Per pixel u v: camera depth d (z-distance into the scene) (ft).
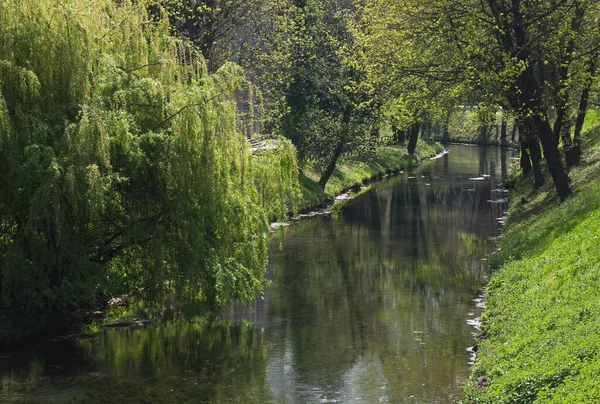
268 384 59.88
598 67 123.34
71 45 68.28
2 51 66.44
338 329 75.56
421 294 88.79
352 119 183.62
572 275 65.67
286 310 83.41
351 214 154.30
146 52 75.05
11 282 68.23
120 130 68.13
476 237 122.93
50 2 68.59
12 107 66.64
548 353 51.29
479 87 106.52
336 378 61.31
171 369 63.62
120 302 85.20
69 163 65.05
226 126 72.79
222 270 73.15
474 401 52.03
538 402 44.98
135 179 70.59
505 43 107.14
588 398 41.73
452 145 363.15
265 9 146.41
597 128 163.43
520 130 130.31
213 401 56.29
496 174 226.79
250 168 78.54
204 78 74.74
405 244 119.44
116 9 77.77
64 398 55.88
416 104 114.42
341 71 183.42
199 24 132.98
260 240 79.05
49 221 65.00
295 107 174.29
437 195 179.52
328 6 203.72
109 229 73.31
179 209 71.20
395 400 55.93
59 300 70.03
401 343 70.33
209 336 73.72
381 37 121.80
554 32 104.58
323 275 100.12
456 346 68.90
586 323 52.19
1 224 68.54
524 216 121.08
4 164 65.87
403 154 265.13
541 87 113.50
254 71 154.40
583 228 78.79
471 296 86.94
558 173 109.91
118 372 62.64
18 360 65.31
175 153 69.72
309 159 184.03
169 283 73.20
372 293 89.92
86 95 69.10
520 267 81.46
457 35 109.09
